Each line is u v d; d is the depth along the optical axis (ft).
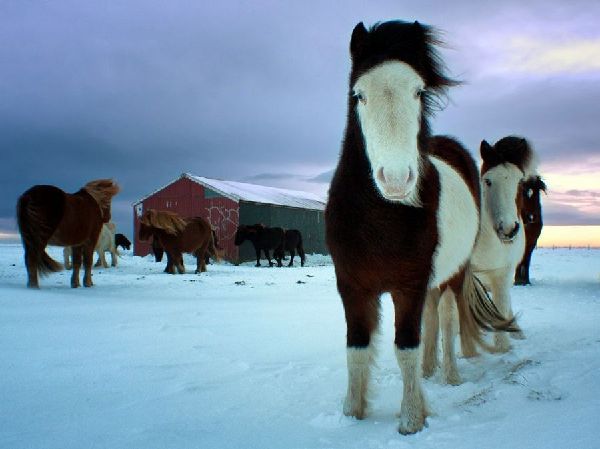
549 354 14.76
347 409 10.15
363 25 9.73
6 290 26.55
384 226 9.29
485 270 16.25
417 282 9.75
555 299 28.94
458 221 11.98
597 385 10.93
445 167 12.87
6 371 12.67
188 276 44.60
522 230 17.16
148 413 10.16
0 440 8.70
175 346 15.89
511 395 10.86
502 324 14.92
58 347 15.25
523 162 15.78
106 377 12.45
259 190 99.86
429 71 9.61
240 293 31.17
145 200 87.20
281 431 9.36
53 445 8.54
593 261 78.95
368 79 8.86
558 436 8.22
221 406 10.68
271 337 17.58
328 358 14.80
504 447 8.08
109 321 19.67
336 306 25.13
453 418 9.82
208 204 83.35
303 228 99.35
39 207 29.68
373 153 8.59
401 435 9.11
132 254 92.27
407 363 9.73
